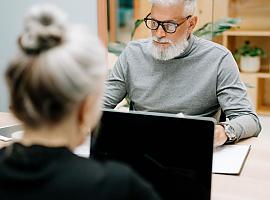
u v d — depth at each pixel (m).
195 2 1.83
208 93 1.85
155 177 1.10
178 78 1.87
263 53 3.85
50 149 0.70
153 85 1.90
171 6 1.76
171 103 1.89
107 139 1.13
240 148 1.59
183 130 1.06
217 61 1.85
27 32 0.68
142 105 1.94
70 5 3.20
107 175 0.70
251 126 1.71
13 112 0.70
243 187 1.29
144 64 1.92
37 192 0.66
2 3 3.19
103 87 0.73
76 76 0.67
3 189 0.67
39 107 0.67
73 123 0.71
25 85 0.67
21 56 0.68
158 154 1.09
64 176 0.68
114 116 1.12
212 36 3.42
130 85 1.97
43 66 0.66
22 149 0.70
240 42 3.90
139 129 1.10
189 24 1.83
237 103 1.78
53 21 0.69
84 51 0.68
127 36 3.64
